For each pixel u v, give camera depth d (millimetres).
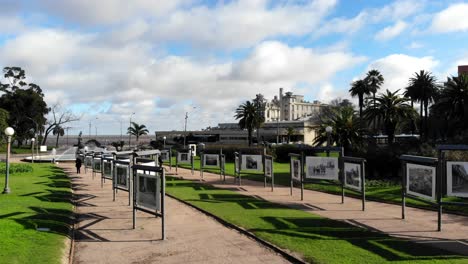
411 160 12266
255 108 82000
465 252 8852
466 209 13938
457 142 32281
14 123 97562
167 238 11000
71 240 10844
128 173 16766
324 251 9008
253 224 12211
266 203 16797
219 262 8680
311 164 17484
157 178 11133
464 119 50906
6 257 8445
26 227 11305
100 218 14062
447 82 52688
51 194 19562
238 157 24953
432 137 64500
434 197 11188
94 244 10492
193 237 11047
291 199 18016
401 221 12555
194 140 126000
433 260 8219
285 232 11016
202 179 28531
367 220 12758
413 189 12242
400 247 9273
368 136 42594
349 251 8969
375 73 85938
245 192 20906
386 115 46250
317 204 16422
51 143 167625
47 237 10422
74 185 25422
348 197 18406
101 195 20438
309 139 127000
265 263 8531
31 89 100562
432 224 12039
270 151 50344
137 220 13664
